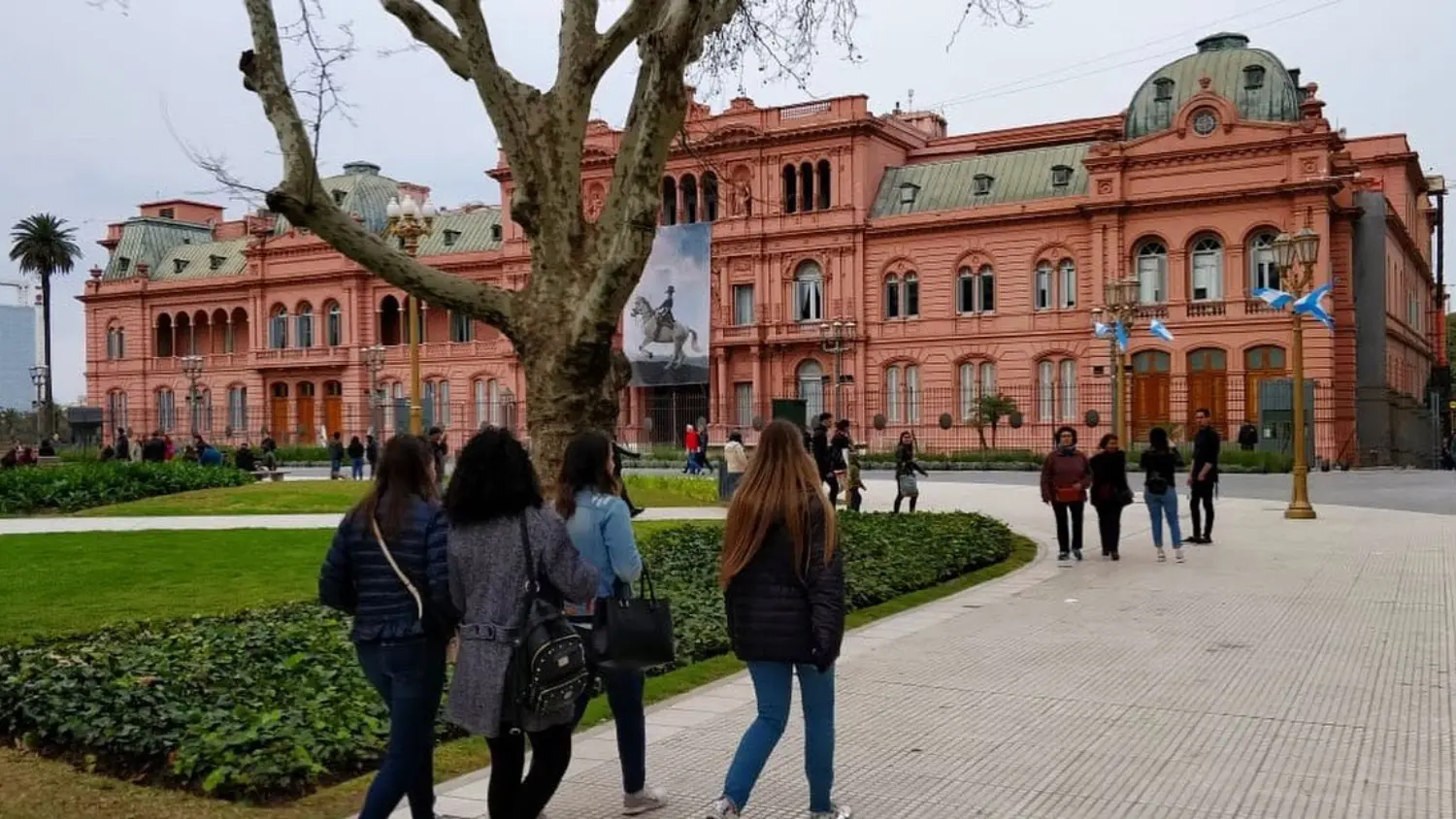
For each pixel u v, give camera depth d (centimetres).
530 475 641
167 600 1496
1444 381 7819
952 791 757
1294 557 1958
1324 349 5166
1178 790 754
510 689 611
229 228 9256
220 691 933
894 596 1577
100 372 9006
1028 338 5903
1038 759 825
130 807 729
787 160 6481
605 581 722
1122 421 3659
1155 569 1859
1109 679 1070
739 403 6656
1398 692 1009
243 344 8506
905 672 1109
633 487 3622
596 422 1341
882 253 6291
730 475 3100
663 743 878
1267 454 4638
